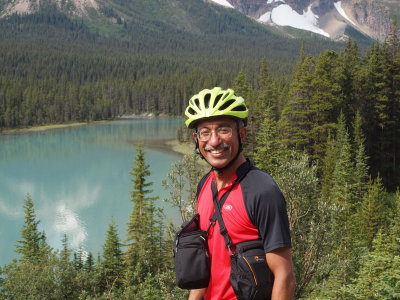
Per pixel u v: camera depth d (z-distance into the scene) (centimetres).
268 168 2389
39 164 8812
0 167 8562
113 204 5722
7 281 2450
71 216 5256
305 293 759
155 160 8556
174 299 789
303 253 730
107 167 8325
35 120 17375
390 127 5103
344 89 5203
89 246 4300
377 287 1118
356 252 1331
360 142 4406
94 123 18438
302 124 4694
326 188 3509
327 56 4884
